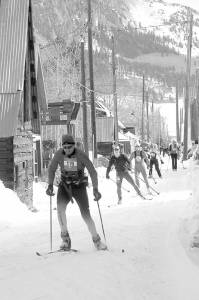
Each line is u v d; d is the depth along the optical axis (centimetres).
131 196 1998
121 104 10612
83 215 856
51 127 3628
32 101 2131
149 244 897
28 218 1448
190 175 2317
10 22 1814
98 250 844
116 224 1134
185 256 784
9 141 1656
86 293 590
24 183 1834
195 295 607
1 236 1089
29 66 2005
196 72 2912
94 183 865
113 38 4047
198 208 996
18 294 580
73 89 4031
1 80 1712
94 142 3388
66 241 857
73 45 4269
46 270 692
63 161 859
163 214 1274
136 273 701
